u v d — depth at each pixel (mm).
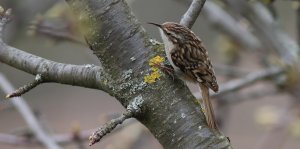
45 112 16719
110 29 5875
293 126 11953
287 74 11297
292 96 11453
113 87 5871
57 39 10227
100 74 6008
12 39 10219
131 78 5820
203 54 7234
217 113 12133
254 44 12102
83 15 5902
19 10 10188
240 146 16016
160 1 17016
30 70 6387
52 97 17297
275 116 12242
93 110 16781
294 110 12453
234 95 11977
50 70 6273
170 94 5727
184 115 5641
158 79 5777
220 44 12781
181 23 6688
